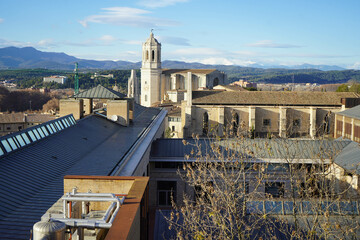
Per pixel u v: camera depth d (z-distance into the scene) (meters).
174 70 194.62
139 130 57.97
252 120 91.50
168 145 55.53
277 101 93.31
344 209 30.08
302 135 92.25
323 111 92.19
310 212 31.12
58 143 37.75
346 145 54.72
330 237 26.47
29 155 31.48
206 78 182.12
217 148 26.20
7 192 23.58
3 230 19.02
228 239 20.78
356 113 67.94
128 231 14.02
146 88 192.62
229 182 23.27
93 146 42.31
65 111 56.22
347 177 45.12
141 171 40.75
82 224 14.62
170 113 129.88
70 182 22.02
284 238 29.12
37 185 26.52
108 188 22.03
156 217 36.12
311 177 26.95
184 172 53.84
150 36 190.38
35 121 142.50
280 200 32.66
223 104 93.06
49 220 12.09
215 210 21.42
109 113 62.00
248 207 29.86
